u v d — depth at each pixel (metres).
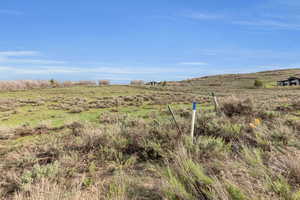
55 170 3.71
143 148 4.82
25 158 4.70
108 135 5.59
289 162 3.04
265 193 2.40
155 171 3.68
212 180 2.78
